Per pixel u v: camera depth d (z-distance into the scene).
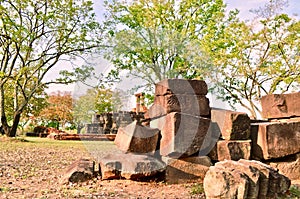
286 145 7.57
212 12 23.05
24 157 11.55
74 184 6.71
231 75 21.05
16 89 23.47
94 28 23.17
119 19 22.50
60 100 39.00
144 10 21.86
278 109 8.55
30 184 6.86
